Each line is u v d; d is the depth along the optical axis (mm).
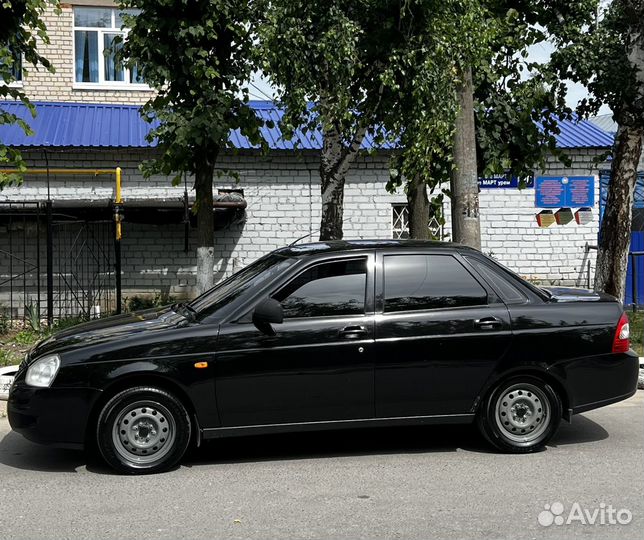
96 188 15023
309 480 5875
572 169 16188
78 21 18078
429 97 9320
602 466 6141
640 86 10891
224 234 15461
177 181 11570
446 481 5801
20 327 13820
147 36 10391
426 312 6332
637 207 16797
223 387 6047
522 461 6297
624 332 6586
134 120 16172
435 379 6281
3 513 5234
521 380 6449
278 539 4699
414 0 9047
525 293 6539
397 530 4820
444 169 10969
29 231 14891
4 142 14398
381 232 15820
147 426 6039
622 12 11305
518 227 16172
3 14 10344
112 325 6562
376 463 6309
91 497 5535
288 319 6199
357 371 6180
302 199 15594
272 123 11273
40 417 5934
